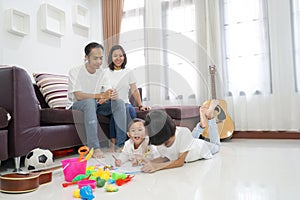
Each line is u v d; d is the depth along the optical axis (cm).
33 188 115
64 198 103
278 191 101
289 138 261
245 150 203
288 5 262
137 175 133
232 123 264
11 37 238
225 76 285
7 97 156
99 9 346
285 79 263
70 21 309
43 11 268
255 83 275
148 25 315
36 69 262
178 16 303
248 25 279
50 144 173
